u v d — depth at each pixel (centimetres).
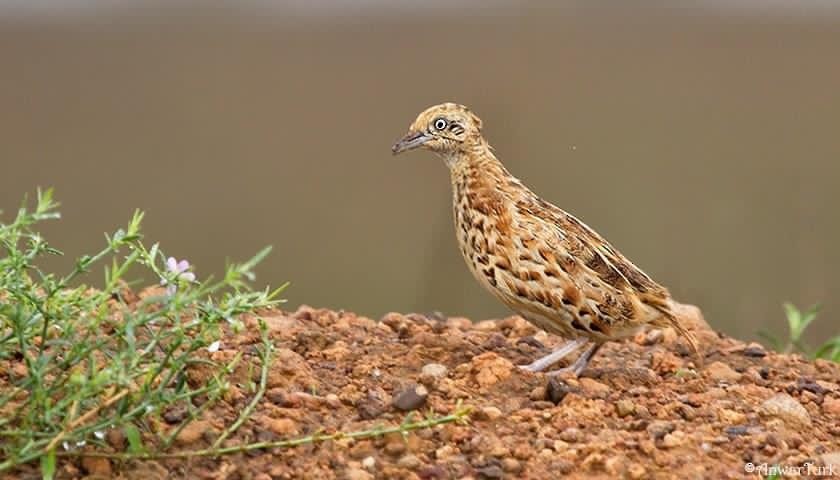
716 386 963
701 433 868
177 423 827
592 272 953
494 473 812
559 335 987
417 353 961
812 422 916
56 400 813
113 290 795
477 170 995
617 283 955
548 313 966
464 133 996
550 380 904
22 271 793
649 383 962
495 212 979
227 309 782
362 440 830
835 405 936
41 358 763
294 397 868
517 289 969
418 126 1002
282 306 1767
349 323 1040
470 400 894
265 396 870
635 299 956
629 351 1044
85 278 1714
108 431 796
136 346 811
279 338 976
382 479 805
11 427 784
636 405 898
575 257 954
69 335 771
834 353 1188
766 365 1027
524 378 923
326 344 973
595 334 963
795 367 1029
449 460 824
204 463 802
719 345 1068
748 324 1678
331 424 850
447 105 1005
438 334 1020
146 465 791
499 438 850
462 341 981
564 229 966
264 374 821
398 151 1002
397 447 828
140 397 774
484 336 1039
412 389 871
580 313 954
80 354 770
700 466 834
